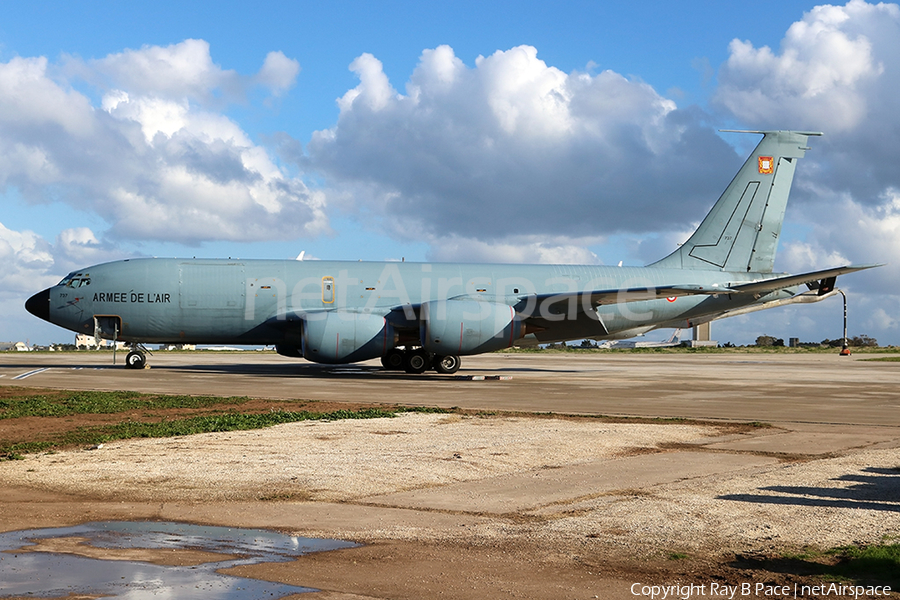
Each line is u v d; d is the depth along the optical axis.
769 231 39.41
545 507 9.15
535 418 18.55
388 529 8.09
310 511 8.90
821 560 7.02
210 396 23.16
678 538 7.76
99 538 7.65
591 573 6.66
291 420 17.50
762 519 8.52
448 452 13.21
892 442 14.93
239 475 11.02
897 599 6.05
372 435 15.27
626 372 41.19
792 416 19.67
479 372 40.28
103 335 34.97
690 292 33.44
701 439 15.19
